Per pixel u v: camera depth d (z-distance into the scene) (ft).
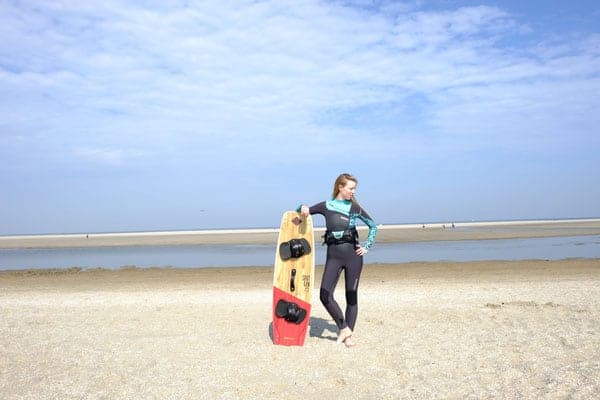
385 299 33.09
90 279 52.11
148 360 19.01
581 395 14.26
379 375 16.81
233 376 16.94
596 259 60.39
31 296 38.83
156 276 53.72
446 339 21.39
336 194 21.04
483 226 196.13
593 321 24.04
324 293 20.61
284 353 19.70
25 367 18.33
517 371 16.71
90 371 17.75
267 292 38.96
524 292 34.65
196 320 26.89
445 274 49.21
